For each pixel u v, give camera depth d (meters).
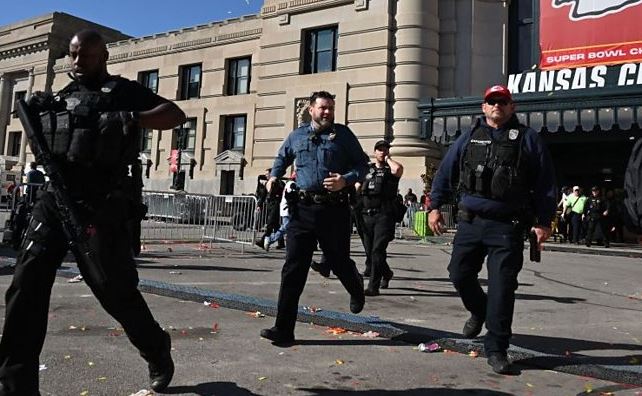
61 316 4.88
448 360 3.99
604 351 4.27
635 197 4.85
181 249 11.46
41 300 2.67
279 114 26.50
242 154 28.61
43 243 2.65
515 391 3.35
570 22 18.62
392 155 22.80
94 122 2.60
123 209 2.76
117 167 2.71
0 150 38.00
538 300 6.75
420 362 3.91
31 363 2.65
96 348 3.92
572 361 3.85
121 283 2.74
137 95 2.79
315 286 7.16
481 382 3.50
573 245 17.70
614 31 17.83
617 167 22.67
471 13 23.25
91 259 2.65
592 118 16.36
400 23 23.36
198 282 6.97
